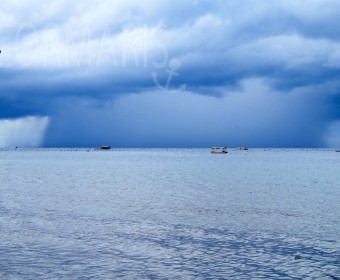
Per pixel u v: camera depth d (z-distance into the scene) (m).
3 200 36.31
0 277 15.13
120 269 16.27
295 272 16.09
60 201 35.78
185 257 17.98
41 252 18.55
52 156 188.38
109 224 25.05
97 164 110.00
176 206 32.62
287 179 59.50
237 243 20.47
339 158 167.25
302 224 25.17
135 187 48.34
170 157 174.12
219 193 41.78
